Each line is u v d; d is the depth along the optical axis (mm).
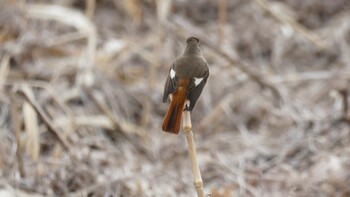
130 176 10625
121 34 14719
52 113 11938
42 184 10414
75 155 10922
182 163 11828
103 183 10367
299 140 12406
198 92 7410
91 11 14180
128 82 13398
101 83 12867
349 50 14781
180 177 11117
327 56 14688
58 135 11148
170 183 10859
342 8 15766
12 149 11008
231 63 13305
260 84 13305
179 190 10797
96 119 12117
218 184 11148
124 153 11711
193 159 7820
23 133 11688
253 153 12133
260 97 13320
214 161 11633
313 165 11727
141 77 13594
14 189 10211
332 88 13547
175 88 7391
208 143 12445
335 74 13656
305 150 12164
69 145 11211
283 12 15508
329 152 11969
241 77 13609
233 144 12492
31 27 13742
